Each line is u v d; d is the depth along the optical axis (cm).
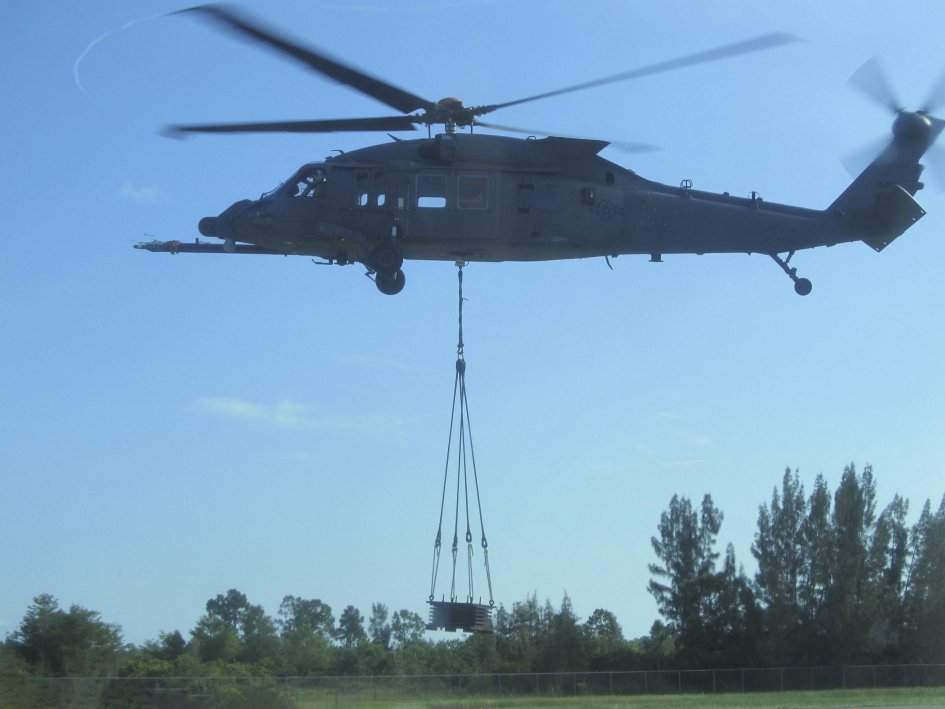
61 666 3594
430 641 7156
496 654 6231
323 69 1842
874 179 2456
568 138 2150
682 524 6347
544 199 2152
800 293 2366
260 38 1703
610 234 2217
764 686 4716
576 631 6206
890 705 3494
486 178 2133
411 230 2120
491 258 2200
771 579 5816
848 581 5697
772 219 2336
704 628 5925
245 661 6075
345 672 6278
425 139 2161
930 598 5819
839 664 5638
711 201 2300
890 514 6103
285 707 2942
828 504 5884
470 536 1953
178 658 4203
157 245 2198
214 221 2178
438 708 3275
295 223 2127
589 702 3744
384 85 1920
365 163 2136
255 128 1912
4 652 3269
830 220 2395
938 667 4925
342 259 2228
